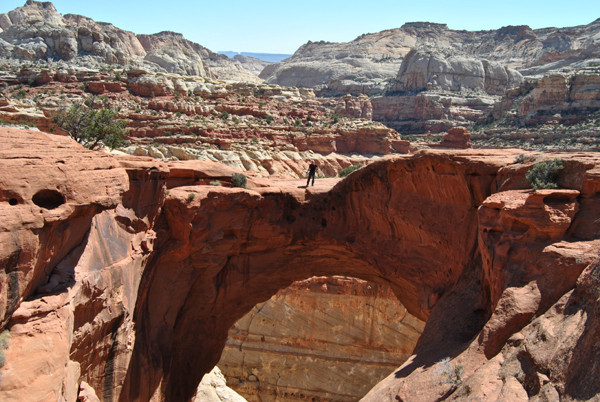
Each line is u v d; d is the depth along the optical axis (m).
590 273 13.20
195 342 26.00
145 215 20.31
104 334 17.39
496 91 190.88
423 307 24.50
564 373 11.49
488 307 18.19
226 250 25.38
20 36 122.31
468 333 18.08
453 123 153.38
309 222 27.67
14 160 12.58
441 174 23.16
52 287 13.91
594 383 10.60
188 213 22.56
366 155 100.31
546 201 16.31
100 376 17.81
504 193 18.16
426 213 24.23
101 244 16.88
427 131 154.50
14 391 11.28
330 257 28.50
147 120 80.94
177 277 23.48
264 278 27.89
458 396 13.21
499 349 14.37
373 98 176.00
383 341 39.81
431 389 14.58
